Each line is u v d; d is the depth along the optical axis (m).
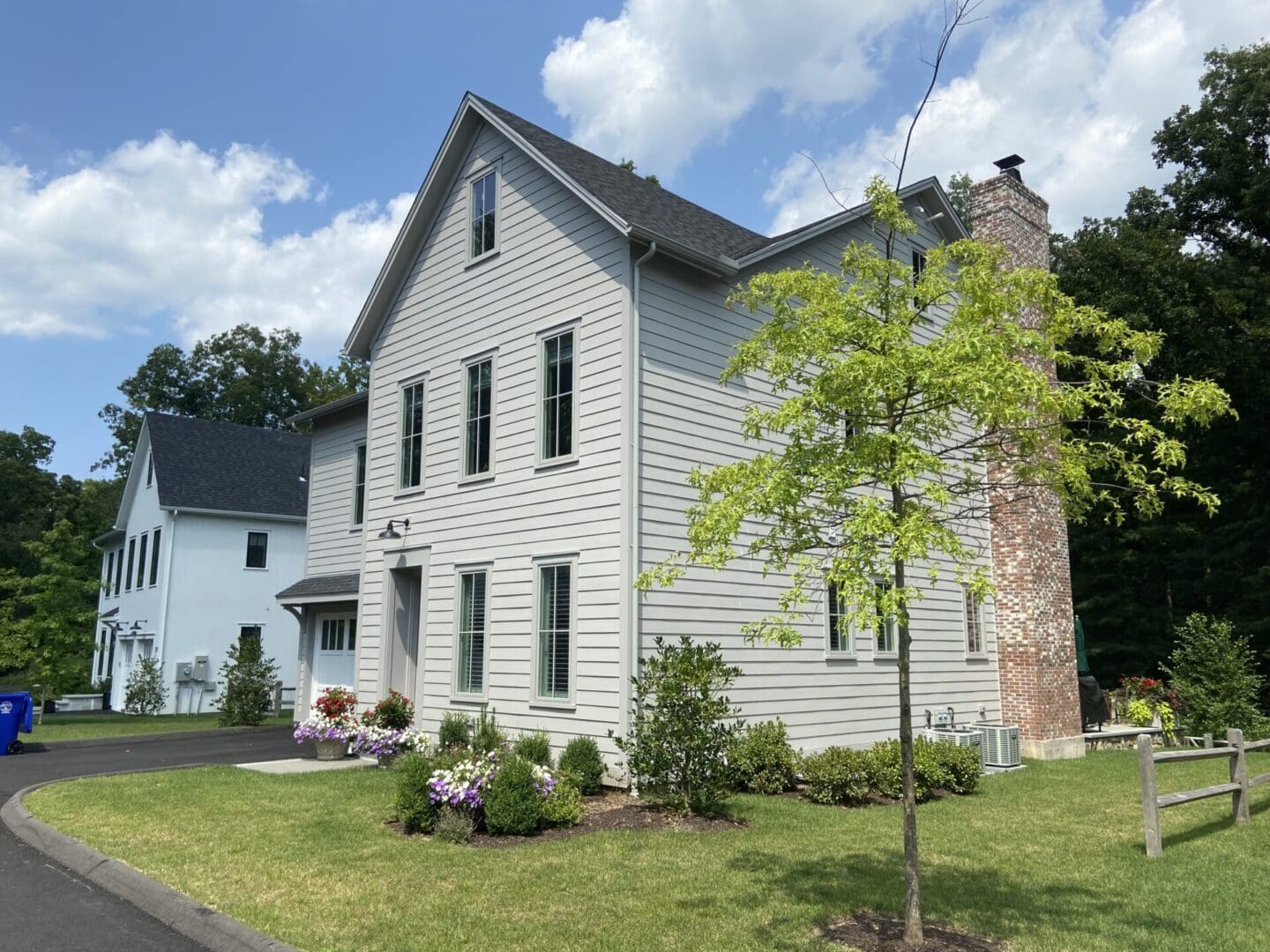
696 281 12.41
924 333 7.31
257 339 54.50
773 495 5.58
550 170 12.66
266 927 5.74
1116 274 23.00
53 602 23.47
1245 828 9.10
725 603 11.95
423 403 15.05
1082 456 5.94
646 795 9.87
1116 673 25.69
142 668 26.59
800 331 5.99
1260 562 23.45
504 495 13.00
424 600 14.28
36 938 5.89
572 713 11.40
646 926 5.80
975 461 6.61
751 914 6.05
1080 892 6.65
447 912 6.08
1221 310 22.31
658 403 11.59
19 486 55.41
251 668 22.25
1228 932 5.71
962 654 15.80
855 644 13.84
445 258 14.98
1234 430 22.84
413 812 8.59
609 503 11.27
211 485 28.47
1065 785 12.02
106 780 11.84
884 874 7.15
